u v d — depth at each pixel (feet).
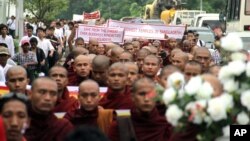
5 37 82.89
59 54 98.27
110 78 38.81
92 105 34.94
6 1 134.62
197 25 149.07
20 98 28.73
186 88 26.66
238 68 26.61
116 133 32.99
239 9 95.50
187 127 27.02
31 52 68.95
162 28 82.48
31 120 32.40
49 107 32.27
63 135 32.53
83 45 70.03
